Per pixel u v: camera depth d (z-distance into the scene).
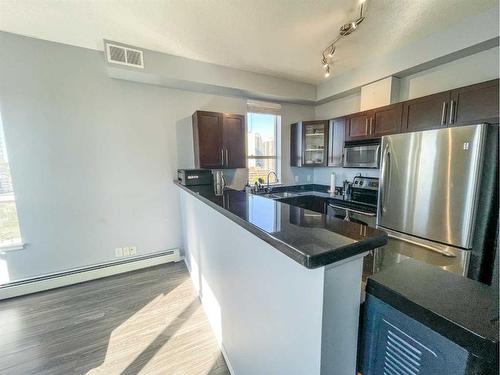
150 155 2.98
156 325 1.95
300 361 0.80
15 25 2.10
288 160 4.17
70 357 1.63
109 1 1.79
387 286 0.67
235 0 1.79
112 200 2.82
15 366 1.57
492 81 1.87
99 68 2.62
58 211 2.56
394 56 2.68
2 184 2.32
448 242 1.91
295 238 0.75
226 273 1.50
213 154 3.03
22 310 2.15
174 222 3.19
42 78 2.38
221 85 3.00
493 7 1.93
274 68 3.10
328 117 4.00
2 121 2.27
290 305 0.84
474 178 1.75
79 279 2.64
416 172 2.10
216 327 1.80
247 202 1.47
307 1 1.81
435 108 2.26
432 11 1.96
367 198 3.16
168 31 2.21
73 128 2.56
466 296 0.61
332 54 2.55
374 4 1.86
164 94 3.01
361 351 0.77
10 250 2.38
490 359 0.45
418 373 0.58
